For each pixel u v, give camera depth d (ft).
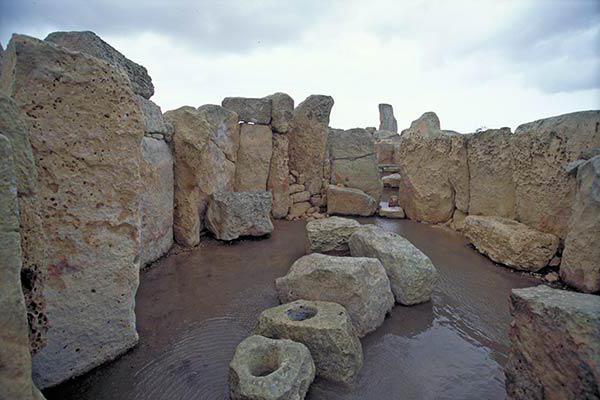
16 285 4.16
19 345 4.20
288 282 8.81
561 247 12.04
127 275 7.14
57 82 5.99
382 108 53.52
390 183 30.45
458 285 10.93
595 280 9.89
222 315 8.96
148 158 11.76
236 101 18.25
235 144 17.89
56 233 6.12
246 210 14.99
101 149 6.59
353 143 21.67
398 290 9.53
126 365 6.91
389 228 17.90
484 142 15.51
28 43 5.67
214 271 11.85
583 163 10.53
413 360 7.22
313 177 21.24
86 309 6.56
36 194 5.47
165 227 13.21
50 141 5.98
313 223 13.71
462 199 17.16
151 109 12.09
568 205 11.73
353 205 20.51
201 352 7.41
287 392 5.39
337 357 6.43
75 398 6.04
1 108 4.86
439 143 17.79
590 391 4.34
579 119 11.38
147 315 8.87
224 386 6.41
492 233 13.09
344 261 8.61
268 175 19.61
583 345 4.47
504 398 6.18
